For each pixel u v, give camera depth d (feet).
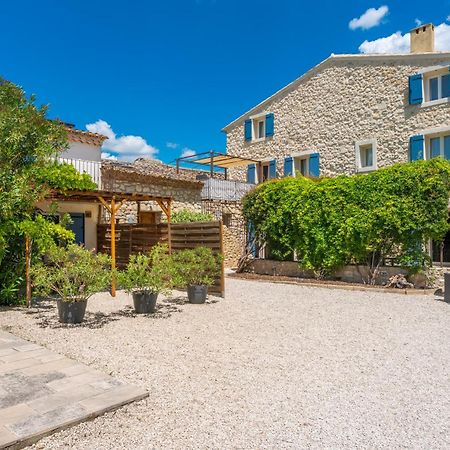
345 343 18.19
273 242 47.50
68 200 35.24
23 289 27.48
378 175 37.83
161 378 13.43
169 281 28.43
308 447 9.19
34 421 9.90
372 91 56.49
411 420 10.60
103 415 10.65
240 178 73.05
